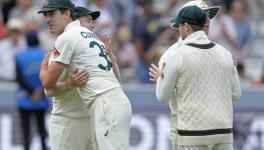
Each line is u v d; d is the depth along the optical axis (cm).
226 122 2267
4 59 4359
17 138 3975
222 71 2288
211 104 2258
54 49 2305
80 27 2352
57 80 2311
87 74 2302
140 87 3994
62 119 2430
